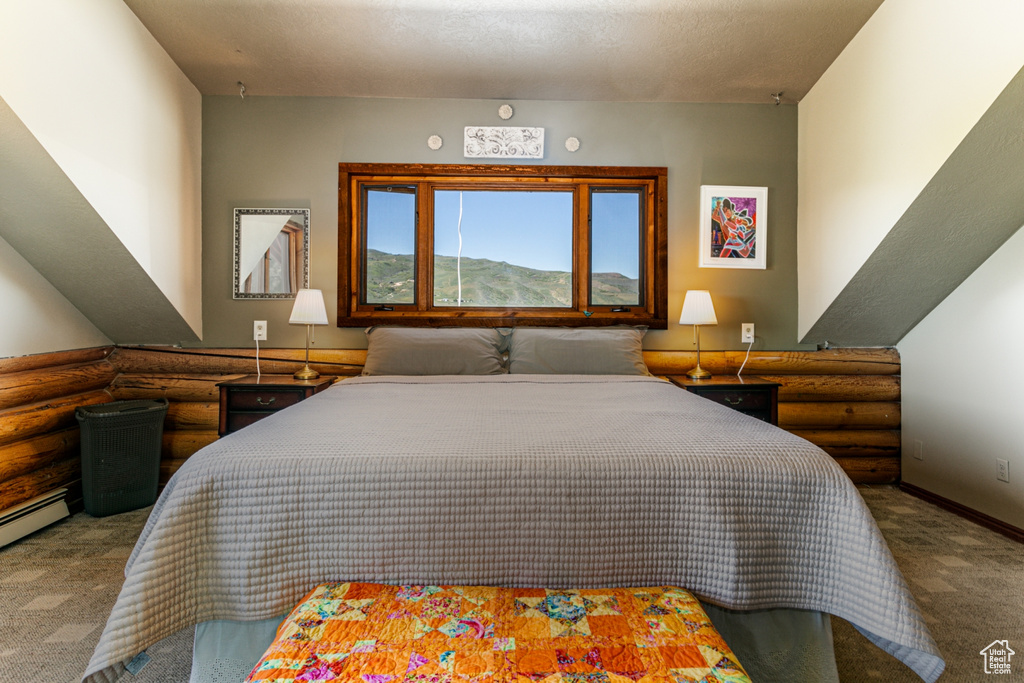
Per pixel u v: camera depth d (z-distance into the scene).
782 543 1.23
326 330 3.14
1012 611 1.76
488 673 0.91
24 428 2.32
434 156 3.13
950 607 1.78
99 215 2.24
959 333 2.71
